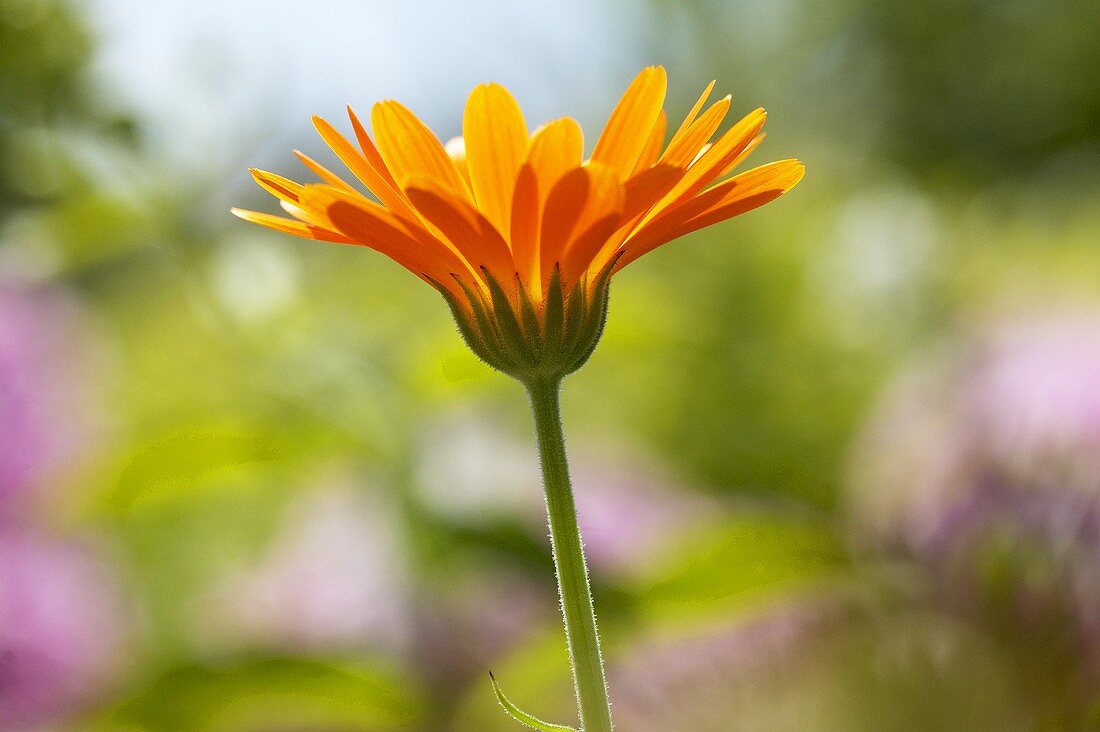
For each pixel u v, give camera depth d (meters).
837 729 0.41
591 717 0.31
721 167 0.31
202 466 0.48
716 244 0.77
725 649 0.42
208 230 0.51
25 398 0.54
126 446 0.49
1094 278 0.75
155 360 0.70
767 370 0.70
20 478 0.52
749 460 0.66
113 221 0.50
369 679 0.43
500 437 0.55
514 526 0.46
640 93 0.31
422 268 0.32
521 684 0.42
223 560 0.61
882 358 0.71
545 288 0.32
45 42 0.48
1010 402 0.44
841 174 1.03
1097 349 0.47
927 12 2.09
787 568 0.42
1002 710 0.40
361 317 0.55
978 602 0.41
